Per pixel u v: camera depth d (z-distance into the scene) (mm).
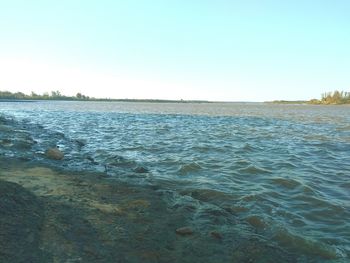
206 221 9055
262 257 7281
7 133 25062
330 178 14398
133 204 9906
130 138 26219
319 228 9133
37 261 6137
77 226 7871
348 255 7652
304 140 26469
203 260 7004
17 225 7148
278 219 9648
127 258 6754
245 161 17141
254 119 54281
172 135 28547
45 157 16734
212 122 45844
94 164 16000
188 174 14555
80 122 42312
